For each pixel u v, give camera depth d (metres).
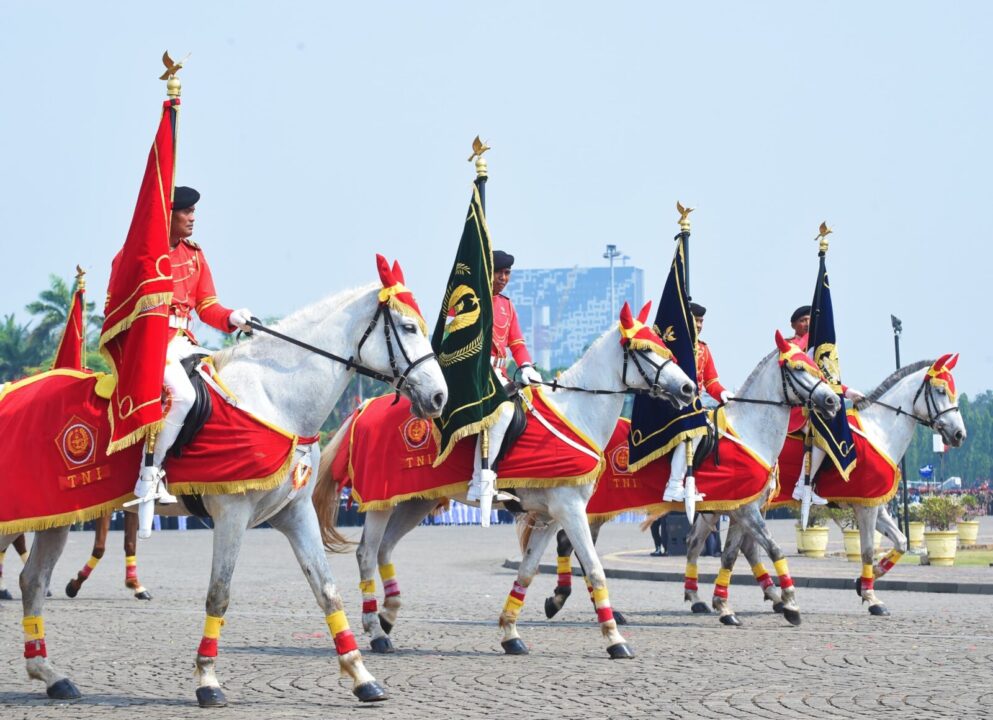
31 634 11.41
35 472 10.91
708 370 18.02
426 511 15.62
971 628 16.50
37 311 86.50
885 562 20.00
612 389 14.82
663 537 33.19
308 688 11.81
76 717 10.36
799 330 21.17
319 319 11.68
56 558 11.58
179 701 11.16
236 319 11.71
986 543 39.62
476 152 14.84
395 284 11.60
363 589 14.90
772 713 10.54
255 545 41.22
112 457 10.98
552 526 14.71
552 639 15.58
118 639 15.30
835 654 13.98
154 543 43.03
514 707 10.86
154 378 10.78
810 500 19.05
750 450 17.42
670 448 16.80
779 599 17.91
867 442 19.14
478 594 22.52
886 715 10.41
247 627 16.59
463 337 14.44
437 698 11.31
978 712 10.52
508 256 16.45
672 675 12.58
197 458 11.04
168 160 11.04
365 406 15.81
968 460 149.12
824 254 20.06
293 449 11.26
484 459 14.40
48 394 11.13
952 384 20.02
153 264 10.86
